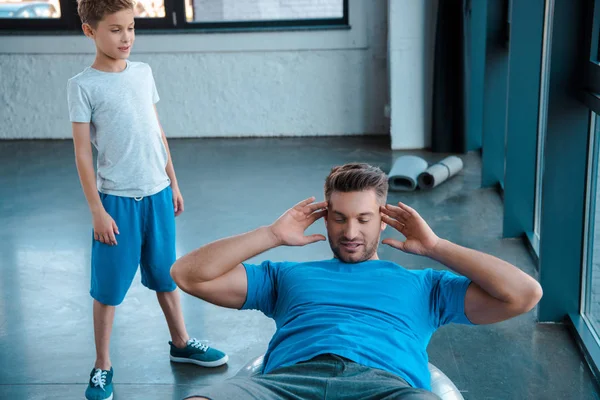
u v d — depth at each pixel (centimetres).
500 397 260
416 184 491
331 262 199
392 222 194
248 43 643
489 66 477
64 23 649
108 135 249
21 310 337
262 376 172
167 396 267
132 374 282
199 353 286
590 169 296
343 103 656
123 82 248
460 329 309
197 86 657
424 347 190
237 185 521
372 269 196
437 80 579
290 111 661
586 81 283
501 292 181
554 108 292
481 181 499
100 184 255
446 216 446
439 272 198
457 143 589
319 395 168
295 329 186
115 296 260
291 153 606
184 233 430
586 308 308
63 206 485
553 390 263
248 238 190
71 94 245
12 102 664
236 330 315
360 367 175
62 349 301
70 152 623
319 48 643
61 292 355
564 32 284
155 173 260
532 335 302
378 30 635
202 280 188
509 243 402
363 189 191
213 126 667
